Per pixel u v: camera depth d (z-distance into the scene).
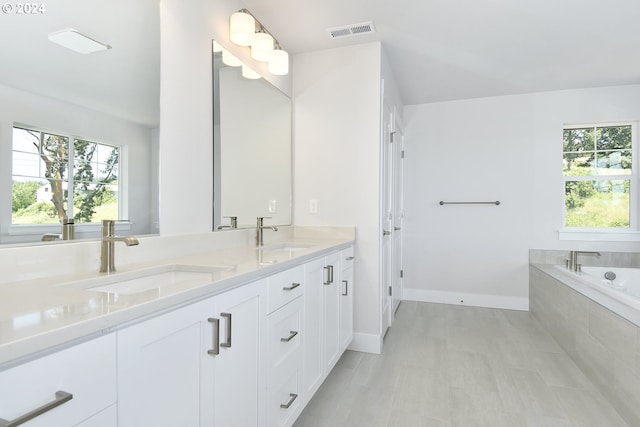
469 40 2.65
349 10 2.25
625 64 3.07
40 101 1.09
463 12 2.26
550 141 3.79
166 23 1.58
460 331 3.13
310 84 2.86
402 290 4.22
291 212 2.85
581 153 3.80
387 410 1.87
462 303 4.04
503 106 3.93
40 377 0.59
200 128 1.79
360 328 2.72
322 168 2.82
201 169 1.80
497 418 1.81
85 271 1.20
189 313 0.94
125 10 1.38
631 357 1.77
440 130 4.13
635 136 3.64
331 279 2.11
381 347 2.72
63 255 1.14
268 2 2.17
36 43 1.08
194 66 1.75
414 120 4.21
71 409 0.64
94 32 1.26
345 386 2.13
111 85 1.32
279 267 1.44
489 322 3.39
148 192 1.49
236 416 1.16
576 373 2.32
